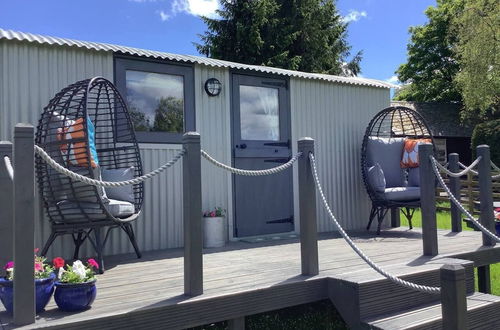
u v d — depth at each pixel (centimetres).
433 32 2533
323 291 316
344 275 318
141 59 494
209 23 1862
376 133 707
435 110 2155
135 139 452
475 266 414
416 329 279
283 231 590
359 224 670
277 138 596
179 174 512
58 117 384
